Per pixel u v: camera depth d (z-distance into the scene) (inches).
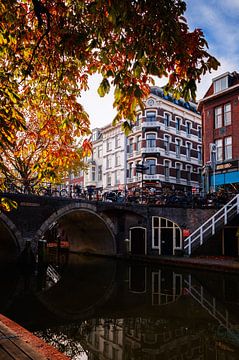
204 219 800.3
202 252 787.4
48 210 737.6
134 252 847.1
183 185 1370.6
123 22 134.7
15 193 699.4
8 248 757.9
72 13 164.6
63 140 189.2
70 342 272.8
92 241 987.3
